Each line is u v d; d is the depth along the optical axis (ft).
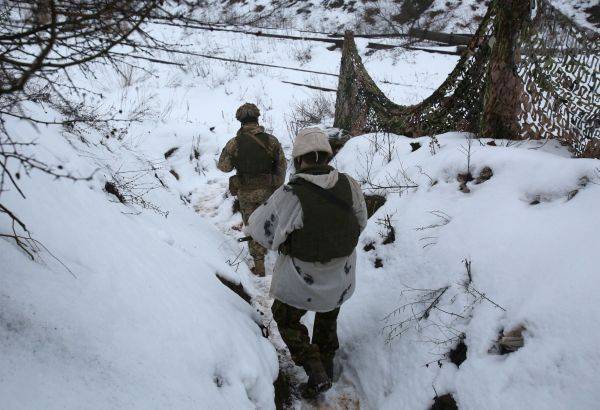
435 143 13.24
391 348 9.20
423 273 9.71
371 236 11.76
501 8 12.00
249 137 13.05
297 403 9.11
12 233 6.31
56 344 5.43
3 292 5.53
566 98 11.20
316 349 9.04
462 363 7.70
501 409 6.68
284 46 39.55
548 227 8.20
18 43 4.30
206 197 19.44
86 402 5.08
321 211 7.92
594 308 6.49
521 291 7.68
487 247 8.77
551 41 11.36
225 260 13.08
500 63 12.35
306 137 8.24
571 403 6.03
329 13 46.19
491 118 12.87
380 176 14.05
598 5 38.06
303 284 8.37
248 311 10.13
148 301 7.00
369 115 19.02
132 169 14.96
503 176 10.01
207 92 30.83
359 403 9.16
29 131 9.46
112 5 4.23
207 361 6.99
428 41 37.91
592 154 10.59
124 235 8.67
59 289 6.03
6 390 4.65
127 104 26.61
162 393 5.79
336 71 34.60
